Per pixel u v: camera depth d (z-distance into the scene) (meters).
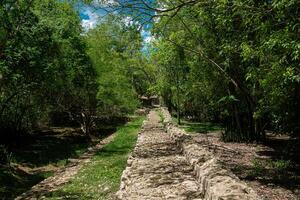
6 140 31.02
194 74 26.86
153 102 86.44
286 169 15.38
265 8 13.65
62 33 30.03
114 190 13.21
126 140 29.34
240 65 20.94
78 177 17.45
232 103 25.38
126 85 42.81
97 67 33.94
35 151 27.77
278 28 13.18
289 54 12.18
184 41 24.48
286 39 11.27
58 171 21.11
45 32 25.75
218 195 6.53
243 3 13.03
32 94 30.52
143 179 9.59
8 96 28.02
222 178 7.51
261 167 15.67
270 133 29.88
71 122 45.12
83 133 38.19
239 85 21.94
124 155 22.38
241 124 25.58
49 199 13.68
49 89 30.25
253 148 21.41
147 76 69.06
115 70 40.34
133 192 8.43
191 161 10.77
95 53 34.03
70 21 29.81
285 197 11.38
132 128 38.09
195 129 32.66
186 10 20.61
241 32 17.03
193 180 9.22
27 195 15.28
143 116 54.94
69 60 30.91
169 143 17.16
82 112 35.12
